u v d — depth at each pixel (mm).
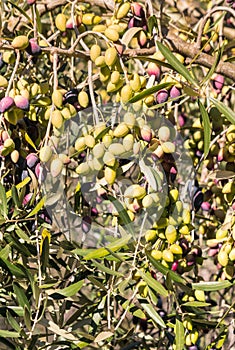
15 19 1554
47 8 1564
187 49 1384
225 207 1546
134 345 1558
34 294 1220
